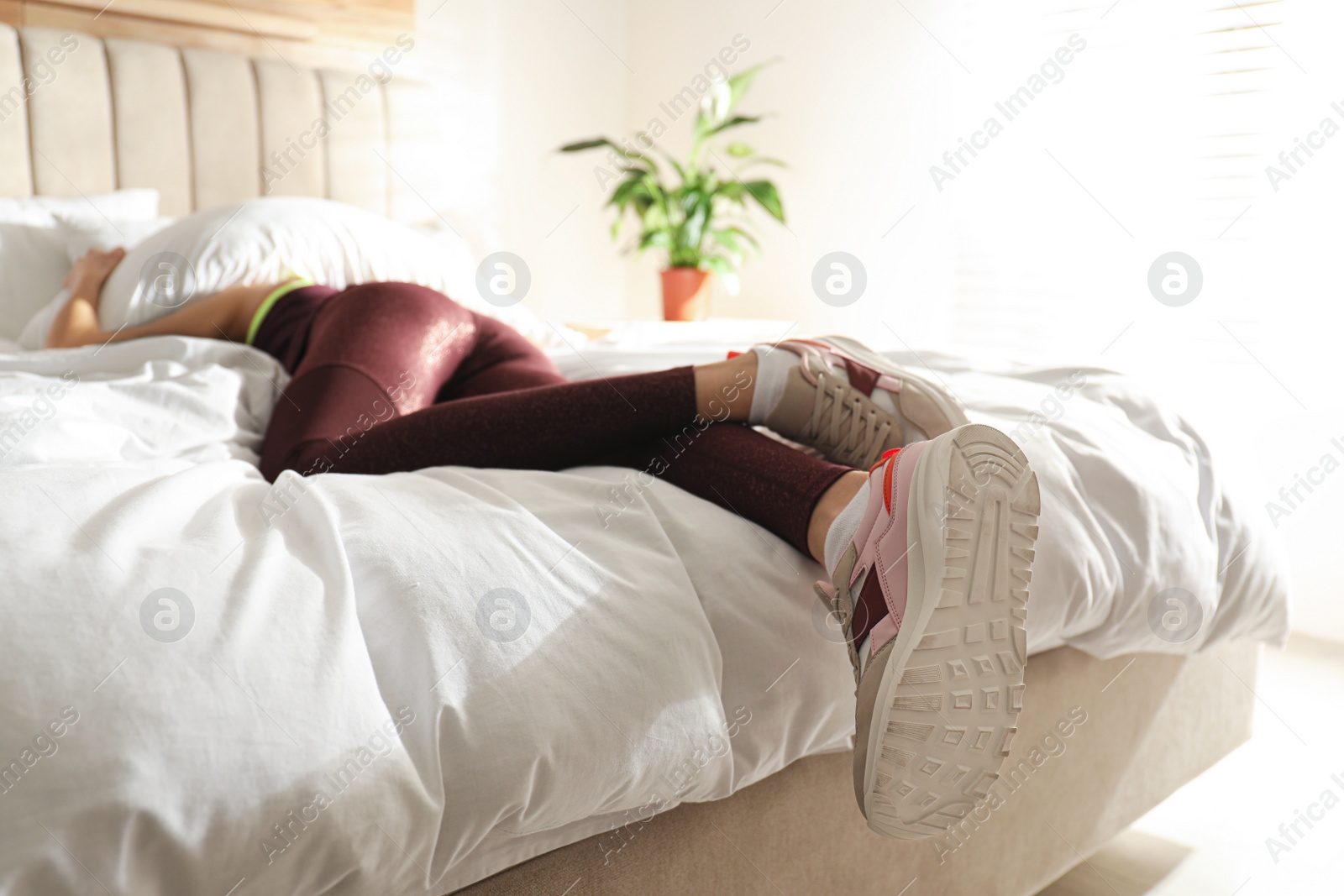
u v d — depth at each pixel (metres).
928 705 0.76
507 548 0.74
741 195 3.01
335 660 0.60
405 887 0.62
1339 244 2.33
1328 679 2.12
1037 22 2.75
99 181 2.21
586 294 3.51
